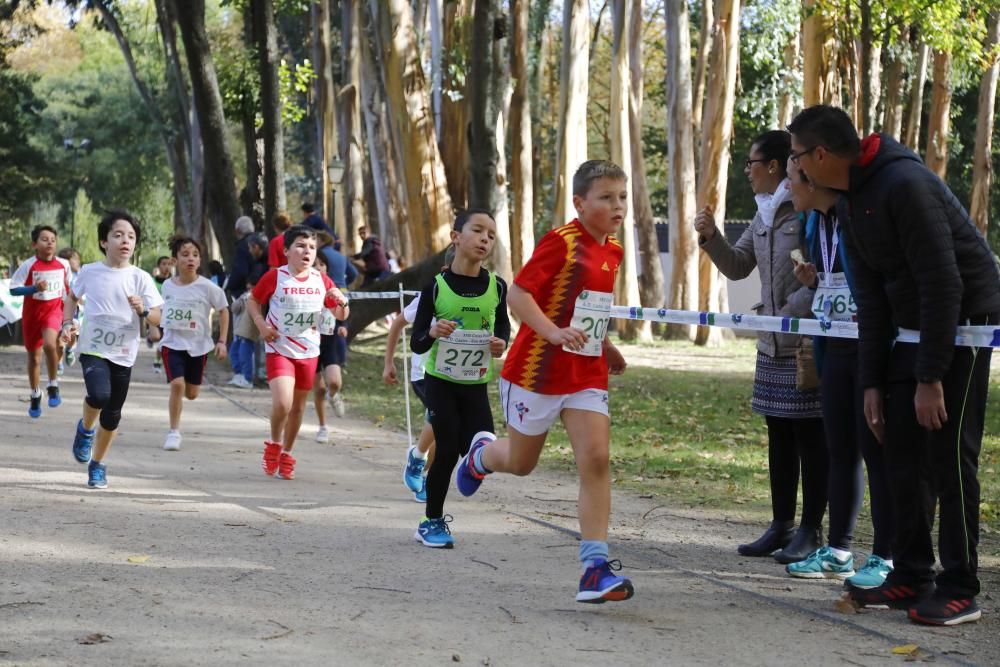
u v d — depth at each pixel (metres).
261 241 17.77
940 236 5.16
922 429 5.50
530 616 5.42
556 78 46.38
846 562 6.45
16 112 59.53
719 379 21.41
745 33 32.75
